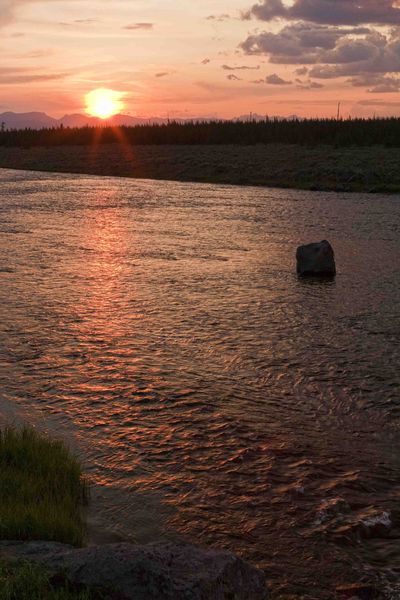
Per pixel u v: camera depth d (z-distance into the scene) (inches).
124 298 618.2
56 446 292.0
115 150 3070.9
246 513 260.7
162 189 1887.3
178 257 844.6
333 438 331.0
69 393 382.3
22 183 2037.4
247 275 737.0
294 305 602.2
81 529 234.4
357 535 245.9
